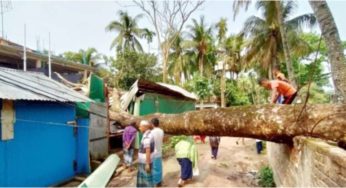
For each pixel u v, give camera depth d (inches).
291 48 842.8
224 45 1307.8
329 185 109.5
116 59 968.9
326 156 113.0
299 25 797.9
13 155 218.1
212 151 406.0
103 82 390.9
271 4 716.7
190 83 1083.9
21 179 224.4
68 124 290.2
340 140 145.4
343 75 266.4
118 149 448.5
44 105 256.8
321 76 179.3
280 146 235.0
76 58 1343.5
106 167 176.2
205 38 1293.1
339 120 147.2
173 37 846.5
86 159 312.2
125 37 1167.6
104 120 393.7
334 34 275.0
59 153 274.7
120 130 430.3
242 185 280.8
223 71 1222.9
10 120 216.5
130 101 420.2
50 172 259.8
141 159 230.8
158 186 262.7
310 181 136.6
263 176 293.6
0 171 205.2
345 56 275.3
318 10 283.1
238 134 208.4
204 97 1053.2
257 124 187.8
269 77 953.5
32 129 240.1
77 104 317.7
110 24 1147.3
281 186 233.0
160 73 981.8
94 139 361.7
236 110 209.5
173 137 444.8
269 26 824.9
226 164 371.2
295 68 984.3
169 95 541.0
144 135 236.2
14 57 634.2
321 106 161.3
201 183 278.2
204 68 1350.9
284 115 173.3
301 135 165.0
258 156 436.1
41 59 668.7
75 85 492.1
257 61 976.3
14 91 210.8
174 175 307.7
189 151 271.9
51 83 322.3
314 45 1063.0
